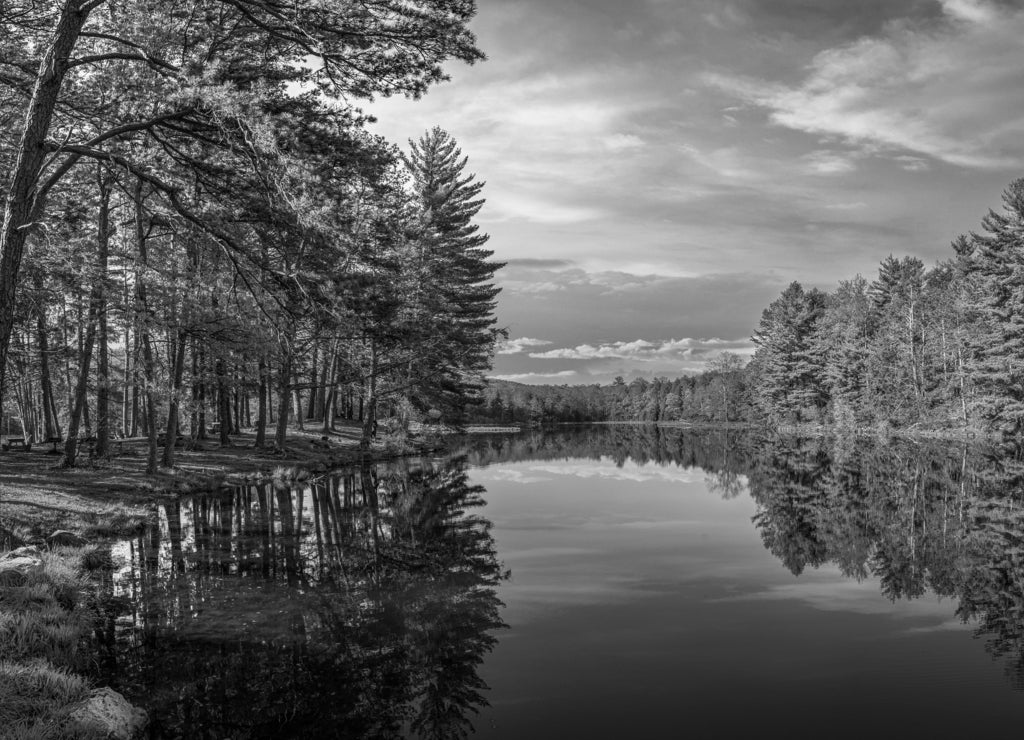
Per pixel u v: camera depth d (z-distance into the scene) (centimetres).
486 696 709
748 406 10806
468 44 1302
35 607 850
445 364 4562
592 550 1453
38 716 589
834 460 3812
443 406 4888
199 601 1026
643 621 973
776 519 1891
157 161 1541
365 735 627
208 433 3925
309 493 2212
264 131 1157
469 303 4797
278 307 1459
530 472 3234
